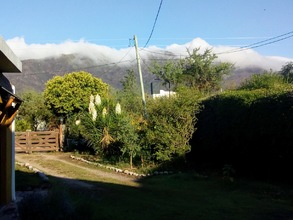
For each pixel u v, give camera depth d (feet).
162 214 26.86
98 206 27.61
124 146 53.67
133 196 33.19
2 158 29.76
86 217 22.90
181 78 134.82
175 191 36.50
